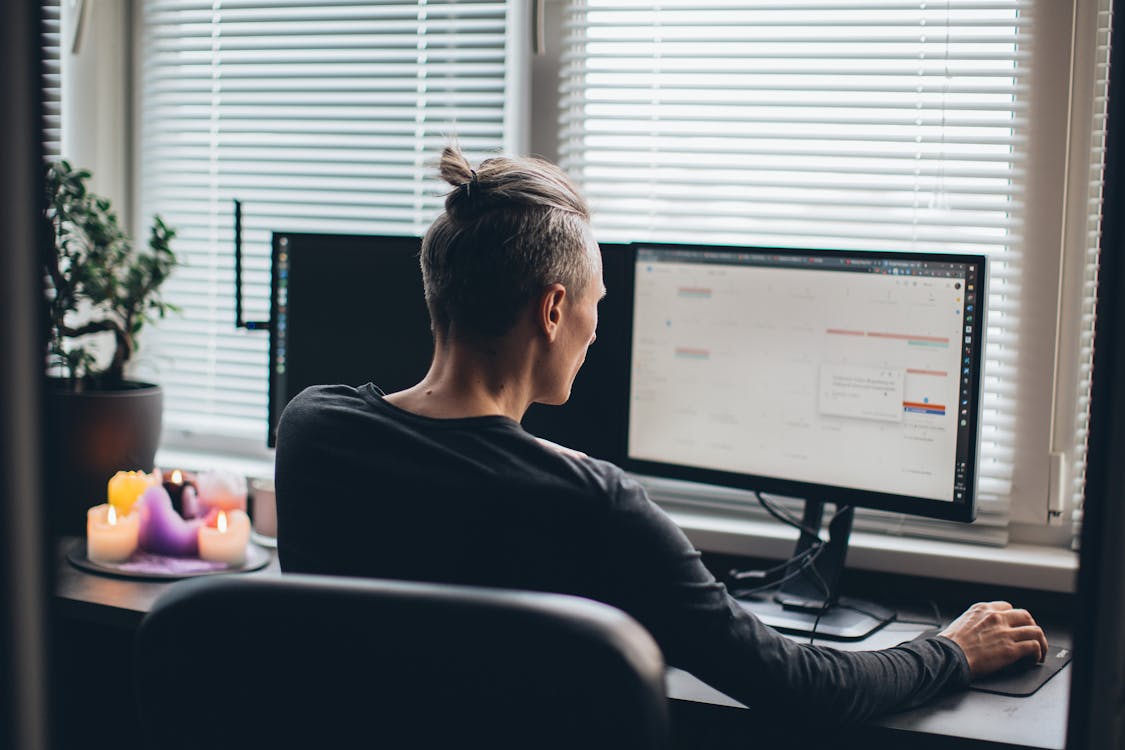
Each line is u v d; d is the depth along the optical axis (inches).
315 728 31.5
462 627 30.1
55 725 30.9
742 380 63.7
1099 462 30.0
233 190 87.5
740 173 74.7
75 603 61.2
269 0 84.6
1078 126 67.1
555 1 77.5
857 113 71.5
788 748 63.9
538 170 46.3
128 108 90.0
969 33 68.7
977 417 57.0
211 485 71.1
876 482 60.2
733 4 73.0
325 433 44.2
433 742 30.8
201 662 31.8
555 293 44.9
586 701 29.5
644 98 75.6
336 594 31.0
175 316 90.0
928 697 49.9
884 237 70.9
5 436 29.5
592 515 40.3
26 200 29.4
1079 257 67.7
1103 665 30.1
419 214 83.2
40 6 29.5
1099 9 66.2
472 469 40.9
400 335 69.7
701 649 41.9
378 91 83.3
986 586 66.8
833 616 61.1
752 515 75.2
